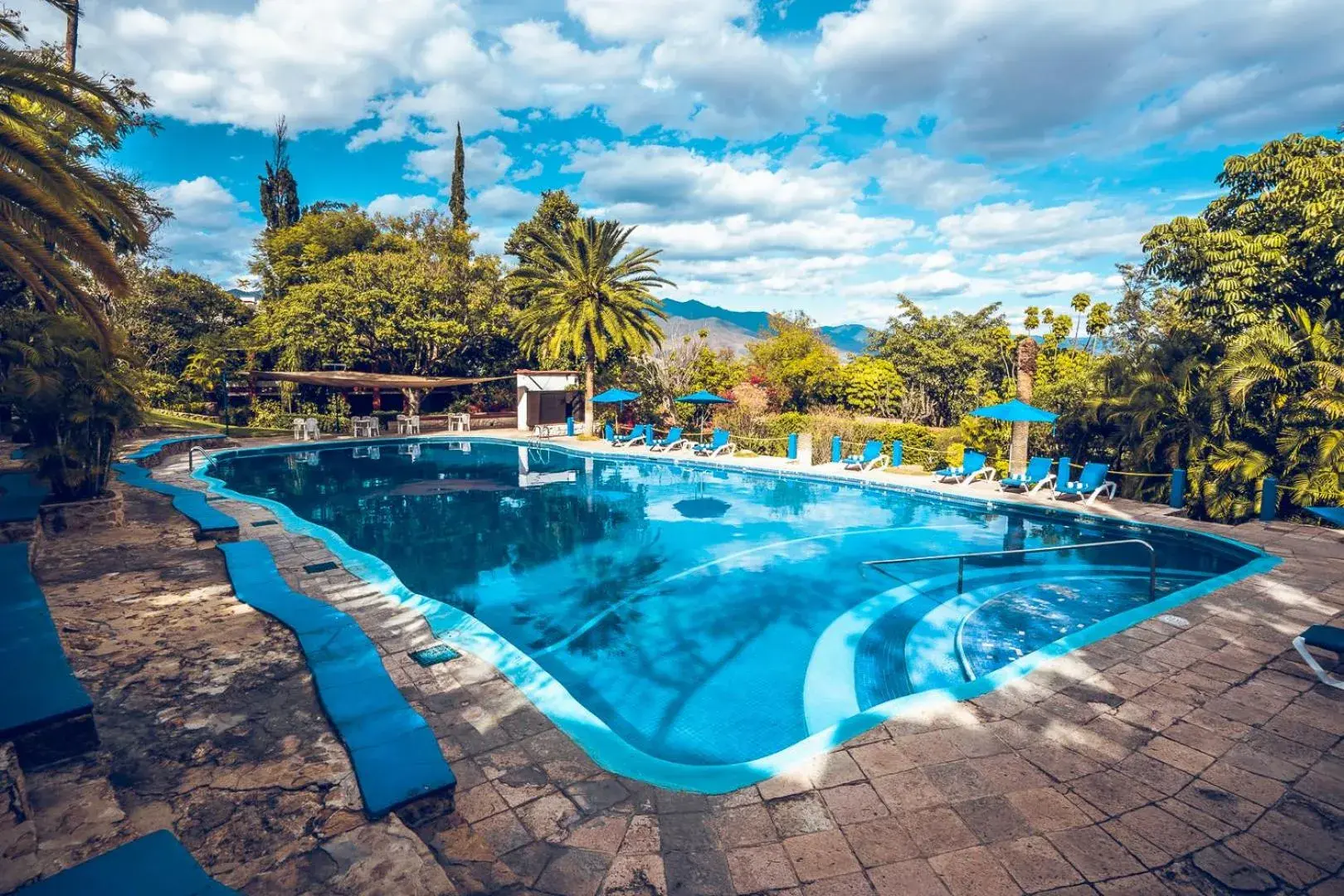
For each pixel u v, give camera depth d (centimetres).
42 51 1734
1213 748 479
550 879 347
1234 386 1220
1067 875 354
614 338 2980
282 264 4228
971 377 3888
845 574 1096
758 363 4231
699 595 1005
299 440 2759
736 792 432
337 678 515
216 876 308
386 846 332
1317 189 1335
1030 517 1445
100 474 1089
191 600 713
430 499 1744
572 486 1933
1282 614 748
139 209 1992
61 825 335
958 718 524
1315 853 371
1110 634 693
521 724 518
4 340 1033
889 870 359
